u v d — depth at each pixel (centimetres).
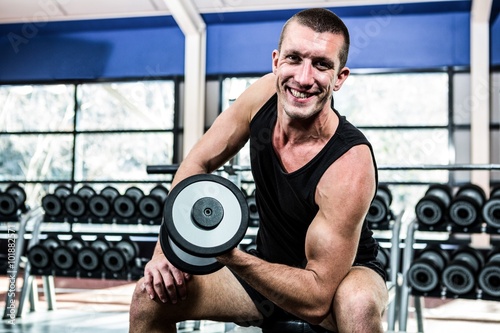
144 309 140
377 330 129
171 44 793
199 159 154
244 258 126
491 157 719
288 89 131
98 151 822
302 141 138
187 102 770
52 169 877
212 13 759
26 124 867
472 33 711
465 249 403
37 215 475
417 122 755
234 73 782
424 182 721
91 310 501
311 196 137
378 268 153
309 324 151
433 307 583
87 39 816
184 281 138
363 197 132
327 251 131
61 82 823
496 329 458
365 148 136
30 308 487
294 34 128
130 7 772
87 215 482
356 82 769
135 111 823
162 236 127
